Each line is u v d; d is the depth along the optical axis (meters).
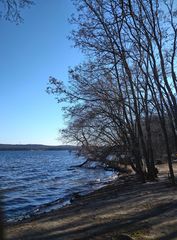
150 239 10.23
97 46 24.88
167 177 30.25
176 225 11.70
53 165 89.88
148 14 22.17
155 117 31.81
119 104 28.19
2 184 43.78
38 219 16.19
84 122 31.20
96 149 33.41
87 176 50.22
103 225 12.46
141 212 14.35
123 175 42.69
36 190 36.69
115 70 27.62
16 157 160.38
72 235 11.38
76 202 23.64
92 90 28.56
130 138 30.66
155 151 52.00
